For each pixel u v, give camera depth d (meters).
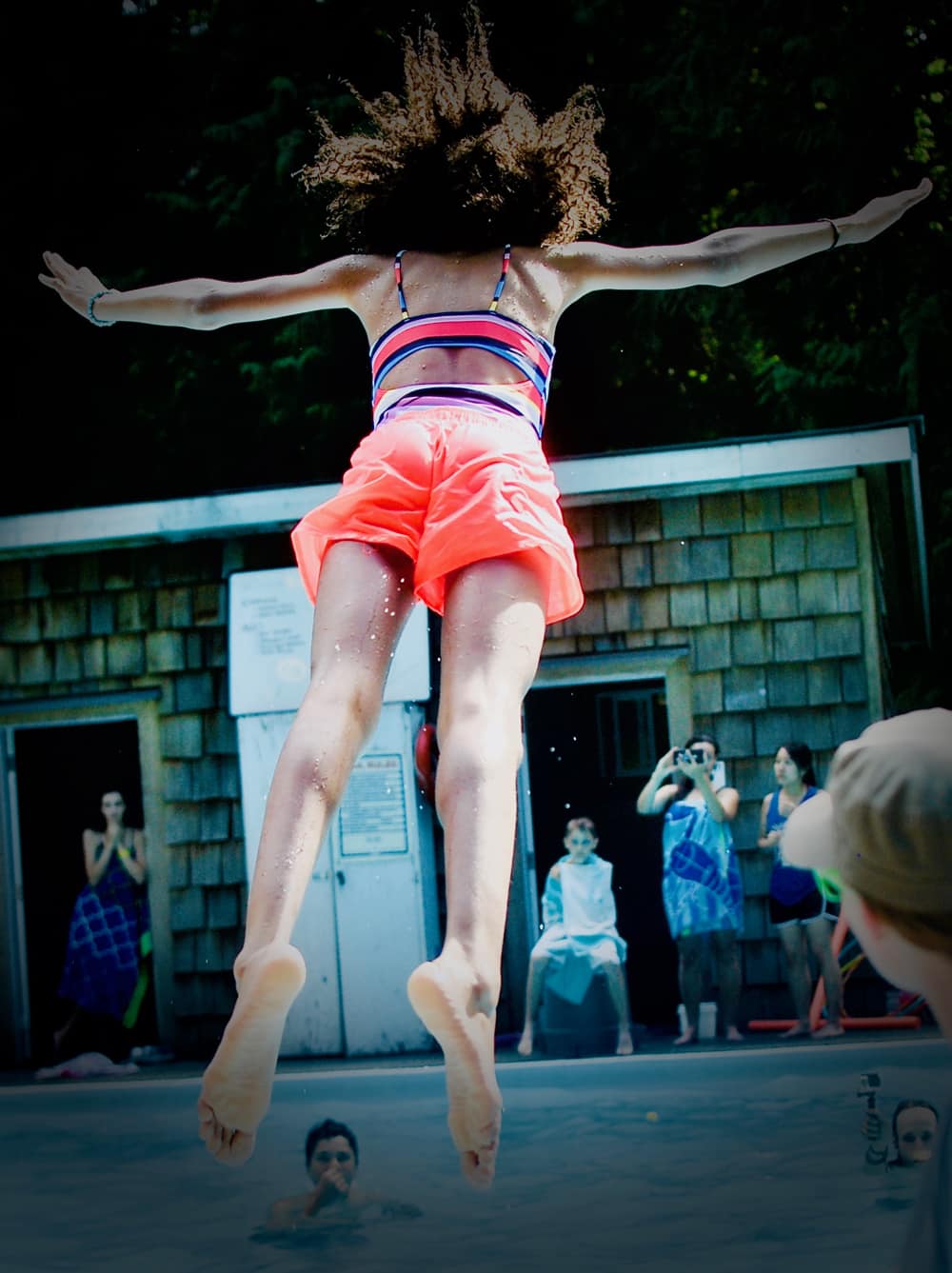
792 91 16.11
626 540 9.48
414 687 9.05
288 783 2.15
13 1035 9.88
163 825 9.70
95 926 9.26
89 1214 4.93
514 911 9.16
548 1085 6.63
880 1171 4.79
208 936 9.54
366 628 2.33
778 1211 4.38
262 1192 5.17
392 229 2.70
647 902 11.74
